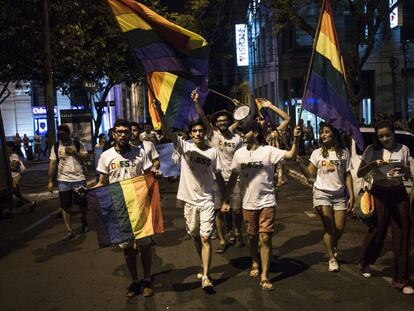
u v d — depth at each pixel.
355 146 8.98
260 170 5.88
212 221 5.93
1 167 11.27
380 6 25.97
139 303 5.59
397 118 14.39
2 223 11.12
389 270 6.38
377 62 29.34
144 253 5.79
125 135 5.86
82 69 19.66
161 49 6.82
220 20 21.75
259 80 43.94
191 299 5.63
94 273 6.84
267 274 5.88
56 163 9.13
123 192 5.71
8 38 15.74
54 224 10.59
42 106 35.44
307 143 30.06
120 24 6.48
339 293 5.63
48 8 15.95
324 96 6.37
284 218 10.03
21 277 6.86
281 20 18.17
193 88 7.41
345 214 6.34
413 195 5.78
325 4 6.38
